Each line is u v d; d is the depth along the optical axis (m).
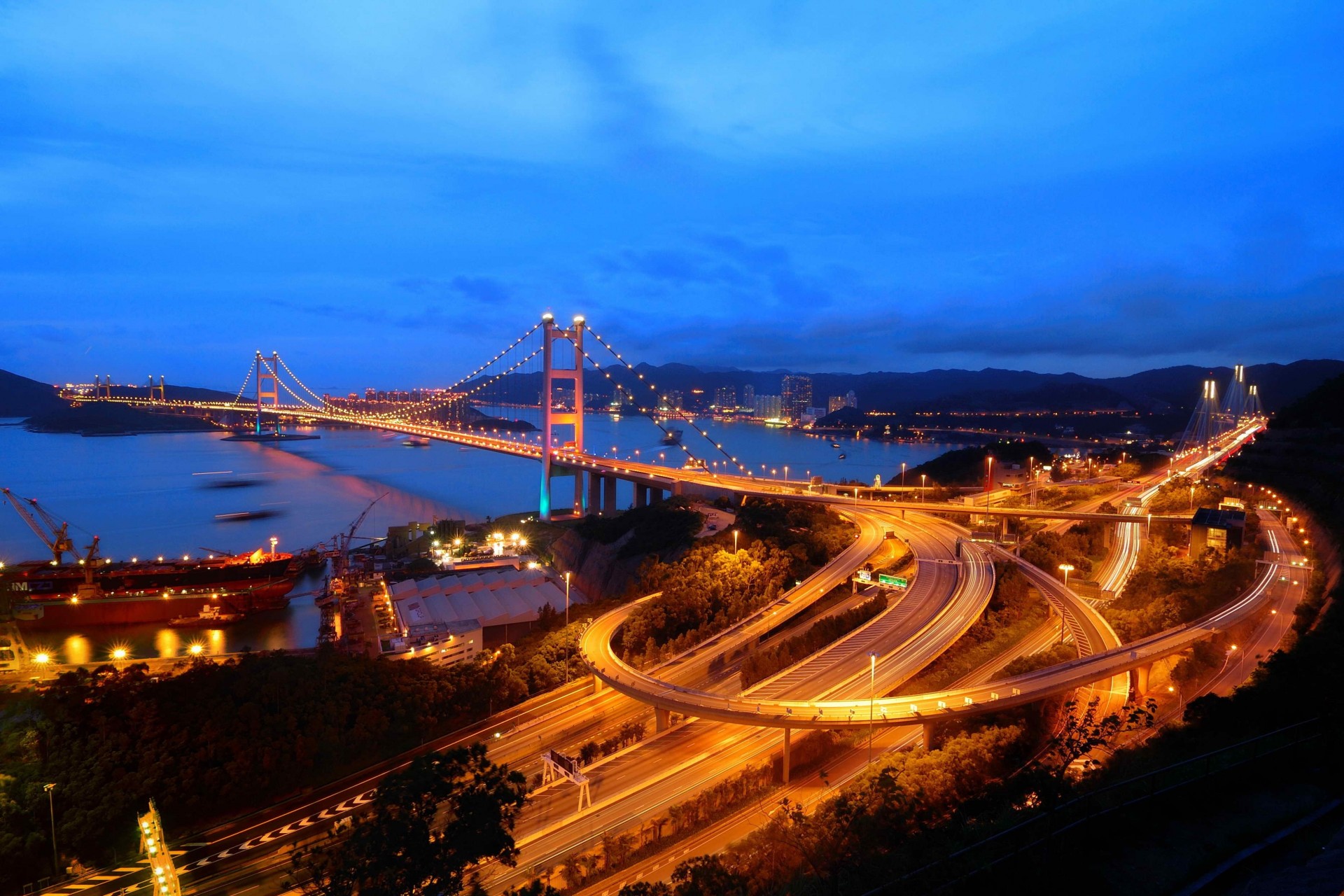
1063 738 42.28
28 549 146.50
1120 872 21.11
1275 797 25.06
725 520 112.12
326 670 56.69
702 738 52.97
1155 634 62.28
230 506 191.38
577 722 57.38
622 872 38.84
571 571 122.00
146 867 41.81
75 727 47.94
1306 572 76.19
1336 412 128.25
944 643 63.28
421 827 24.77
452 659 77.25
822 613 76.62
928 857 24.61
